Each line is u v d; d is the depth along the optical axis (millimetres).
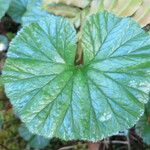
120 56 131
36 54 135
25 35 138
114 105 126
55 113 127
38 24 139
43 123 127
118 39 134
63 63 134
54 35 137
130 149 206
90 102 126
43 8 180
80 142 211
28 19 192
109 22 136
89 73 130
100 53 133
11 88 131
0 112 200
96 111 126
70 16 179
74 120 126
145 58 129
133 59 129
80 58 167
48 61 134
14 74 133
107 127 125
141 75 127
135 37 133
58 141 214
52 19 139
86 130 125
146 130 188
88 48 135
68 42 136
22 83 131
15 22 243
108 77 128
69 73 131
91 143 203
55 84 129
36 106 128
